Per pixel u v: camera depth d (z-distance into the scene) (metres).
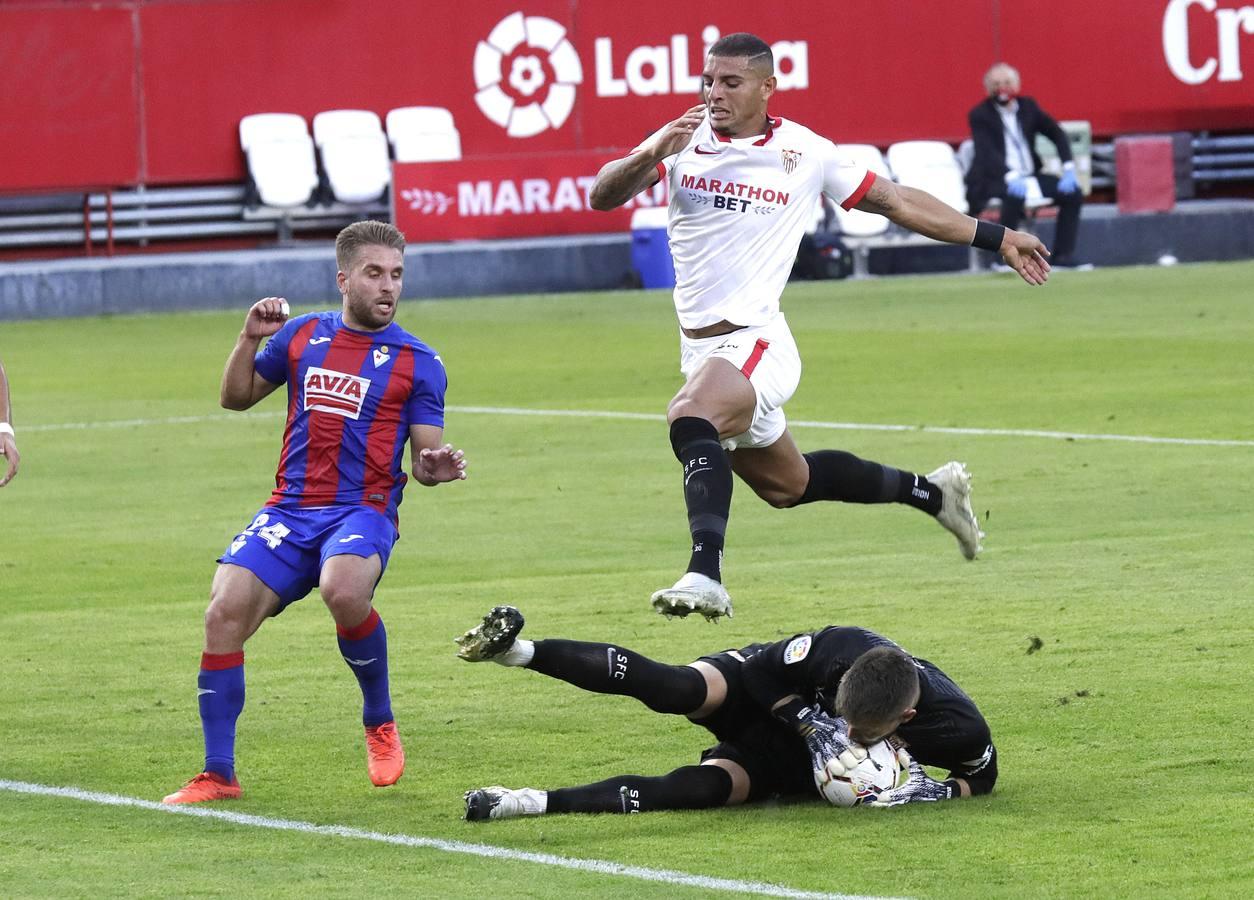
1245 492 44.12
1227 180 119.31
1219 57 114.25
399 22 105.25
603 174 26.39
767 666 22.83
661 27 108.31
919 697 22.36
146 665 31.31
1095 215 107.81
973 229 27.44
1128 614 32.78
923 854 20.78
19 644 32.91
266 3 103.81
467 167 102.25
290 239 106.56
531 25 106.75
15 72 101.00
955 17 110.69
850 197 27.22
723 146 26.92
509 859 20.91
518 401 63.16
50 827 22.53
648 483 48.00
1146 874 20.02
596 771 24.84
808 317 86.19
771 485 28.53
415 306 96.12
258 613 23.98
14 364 77.00
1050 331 78.19
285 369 24.72
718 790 22.77
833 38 109.44
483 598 35.78
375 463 24.38
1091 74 112.81
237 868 20.78
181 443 56.53
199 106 103.81
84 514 45.78
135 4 102.38
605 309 92.69
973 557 30.73
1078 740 25.48
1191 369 65.81
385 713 24.33
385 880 20.25
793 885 19.81
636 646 31.59
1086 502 43.50
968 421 56.03
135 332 88.50
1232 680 28.27
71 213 104.88
